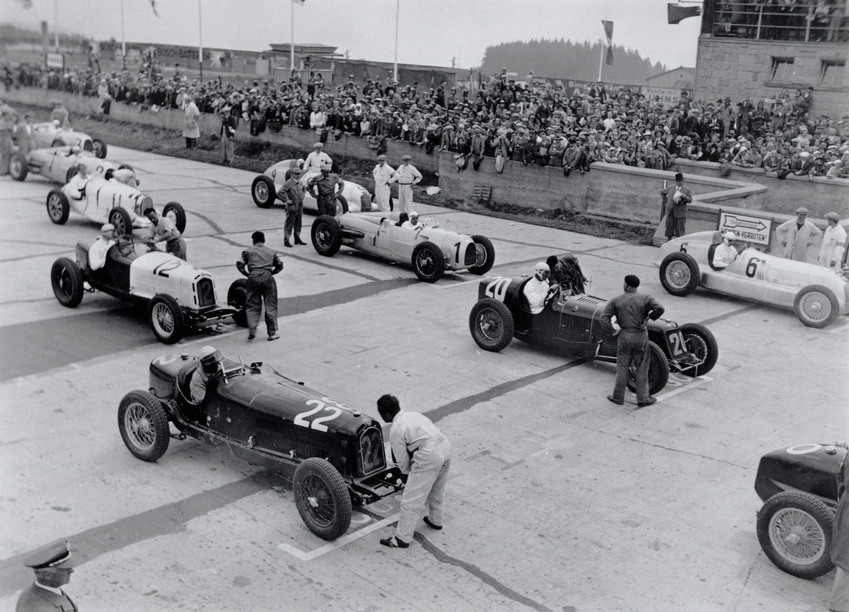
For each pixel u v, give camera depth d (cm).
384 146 2867
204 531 728
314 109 3097
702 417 1031
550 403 1057
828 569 671
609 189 2280
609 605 643
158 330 1212
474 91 3847
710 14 3039
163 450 840
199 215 2173
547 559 704
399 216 1700
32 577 650
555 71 3781
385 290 1557
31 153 2322
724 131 2714
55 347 1174
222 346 1215
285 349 1211
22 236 1795
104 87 3762
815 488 707
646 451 927
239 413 808
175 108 3584
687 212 2006
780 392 1126
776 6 2905
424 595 646
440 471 722
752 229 1839
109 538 711
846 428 1002
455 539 730
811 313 1443
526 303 1217
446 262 1611
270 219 2164
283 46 4484
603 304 1168
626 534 750
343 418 750
